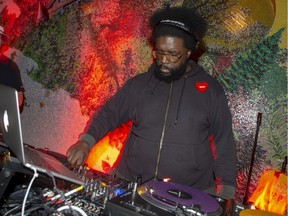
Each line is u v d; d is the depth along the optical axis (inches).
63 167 55.9
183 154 77.0
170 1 125.6
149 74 82.7
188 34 72.0
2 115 46.1
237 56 116.6
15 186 53.3
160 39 71.6
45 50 157.9
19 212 46.3
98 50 142.2
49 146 158.1
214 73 120.0
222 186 72.2
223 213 48.8
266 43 112.3
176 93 78.7
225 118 77.7
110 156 135.7
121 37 136.3
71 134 151.0
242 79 116.3
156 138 78.2
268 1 110.9
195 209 45.2
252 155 113.7
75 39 148.3
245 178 116.6
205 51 121.0
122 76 136.6
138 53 132.7
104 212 45.4
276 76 111.5
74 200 49.6
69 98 151.1
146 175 78.7
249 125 115.9
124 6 135.4
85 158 65.9
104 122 79.8
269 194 112.6
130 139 83.2
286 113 110.4
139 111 80.4
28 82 164.1
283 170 110.7
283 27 109.5
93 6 142.8
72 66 149.6
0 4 171.3
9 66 122.4
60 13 152.4
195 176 79.0
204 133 79.0
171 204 46.2
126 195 47.9
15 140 42.7
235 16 115.8
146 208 44.6
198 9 120.8
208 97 77.9
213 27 119.0
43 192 52.4
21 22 165.5
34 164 44.9
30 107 163.8
